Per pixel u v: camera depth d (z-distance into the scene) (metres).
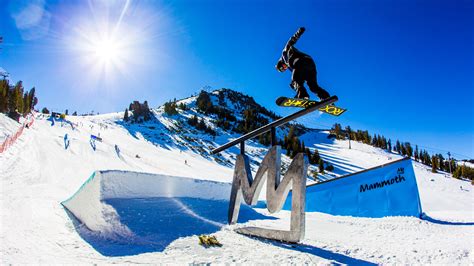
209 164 42.19
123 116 73.69
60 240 5.09
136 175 7.59
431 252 5.64
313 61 4.97
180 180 8.80
